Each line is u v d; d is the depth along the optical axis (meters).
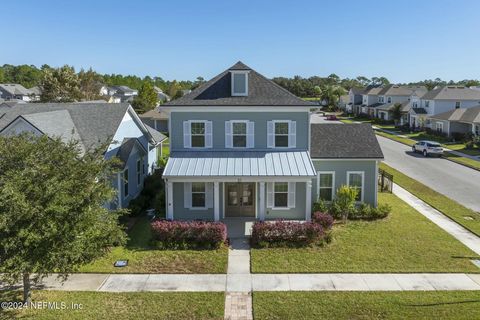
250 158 23.80
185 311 13.88
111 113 29.02
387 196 29.98
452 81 179.50
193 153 24.33
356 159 24.78
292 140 24.56
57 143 13.85
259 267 17.58
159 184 31.17
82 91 78.75
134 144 28.19
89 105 30.38
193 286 15.87
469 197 29.89
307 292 15.27
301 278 16.55
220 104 23.94
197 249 19.72
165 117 68.81
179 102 24.23
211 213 24.16
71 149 14.17
